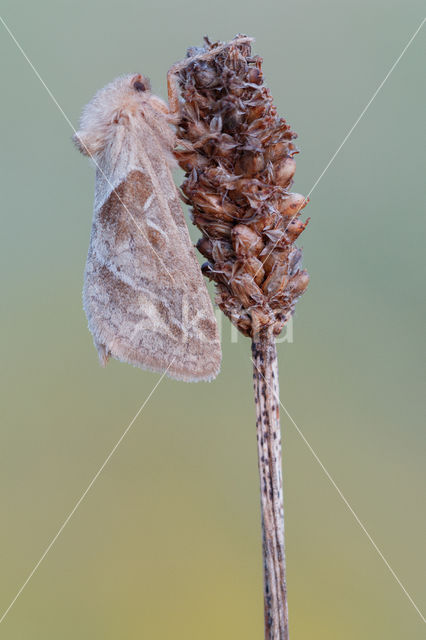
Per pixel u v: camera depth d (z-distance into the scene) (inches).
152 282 5.6
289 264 5.4
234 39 5.4
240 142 5.4
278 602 5.4
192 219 5.5
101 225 5.7
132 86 5.7
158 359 5.6
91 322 5.7
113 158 5.7
